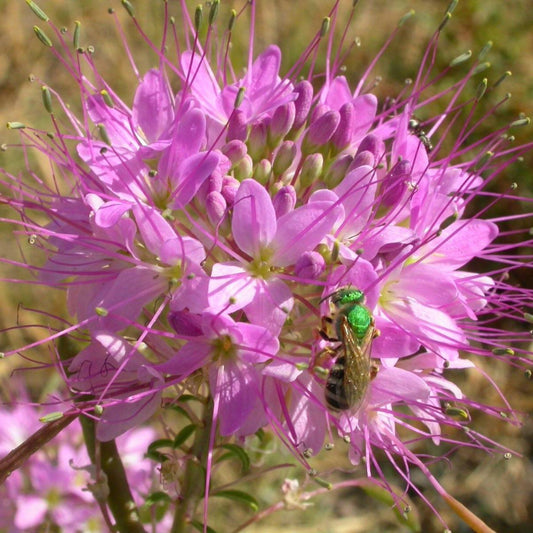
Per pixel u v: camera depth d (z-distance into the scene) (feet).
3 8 0.72
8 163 0.65
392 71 0.73
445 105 0.69
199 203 0.30
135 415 0.29
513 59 0.71
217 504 0.56
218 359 0.28
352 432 0.30
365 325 0.29
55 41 0.73
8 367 0.56
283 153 0.32
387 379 0.29
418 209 0.30
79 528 0.38
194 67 0.32
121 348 0.28
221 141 0.32
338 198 0.29
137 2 0.73
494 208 0.67
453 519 0.58
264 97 0.33
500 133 0.35
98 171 0.30
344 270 0.29
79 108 0.72
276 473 0.56
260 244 0.28
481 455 0.61
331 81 0.36
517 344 0.60
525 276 0.65
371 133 0.31
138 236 0.30
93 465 0.32
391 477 0.59
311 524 0.57
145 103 0.32
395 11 0.75
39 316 0.59
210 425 0.32
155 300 0.31
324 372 0.28
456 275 0.31
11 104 0.71
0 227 0.62
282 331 0.30
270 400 0.29
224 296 0.27
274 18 0.73
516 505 0.59
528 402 0.61
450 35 0.73
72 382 0.29
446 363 0.29
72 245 0.30
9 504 0.39
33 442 0.29
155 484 0.35
